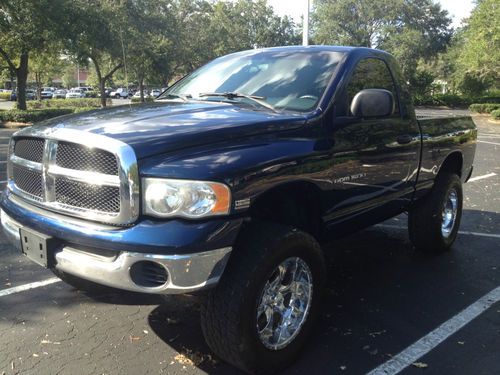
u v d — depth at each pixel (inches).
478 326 152.8
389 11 2278.5
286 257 120.2
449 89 2566.4
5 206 138.6
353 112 141.9
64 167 119.1
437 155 198.7
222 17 2283.5
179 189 107.3
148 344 138.5
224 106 146.9
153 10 1398.9
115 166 110.3
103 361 129.8
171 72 1800.0
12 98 2477.9
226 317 112.7
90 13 1040.2
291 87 153.9
